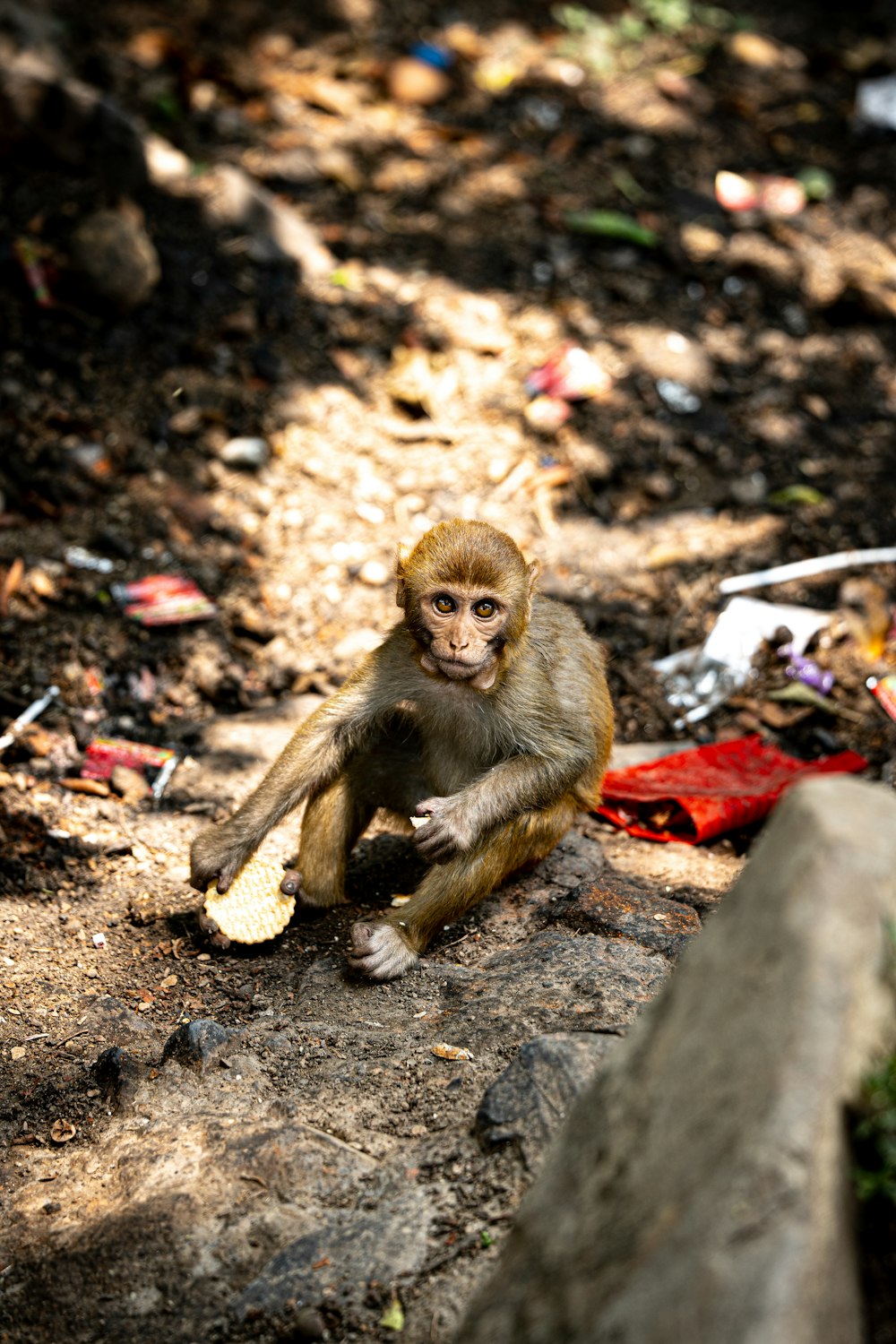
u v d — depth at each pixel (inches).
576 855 205.0
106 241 304.0
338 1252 124.0
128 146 329.1
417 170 380.2
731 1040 91.4
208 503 288.7
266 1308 120.7
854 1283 90.5
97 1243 132.1
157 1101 155.0
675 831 222.8
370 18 434.9
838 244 372.2
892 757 248.4
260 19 423.5
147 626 261.7
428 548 183.0
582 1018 151.6
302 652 268.1
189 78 382.9
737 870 210.7
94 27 402.3
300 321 327.9
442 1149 133.6
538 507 299.7
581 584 286.8
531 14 452.4
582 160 392.5
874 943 89.7
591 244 364.5
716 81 432.8
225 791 230.7
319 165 374.0
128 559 275.1
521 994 160.9
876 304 350.3
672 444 316.8
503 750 198.1
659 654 274.1
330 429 308.3
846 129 416.2
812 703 258.5
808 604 284.0
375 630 272.4
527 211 371.6
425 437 310.7
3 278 307.6
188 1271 127.6
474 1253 120.3
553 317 340.2
